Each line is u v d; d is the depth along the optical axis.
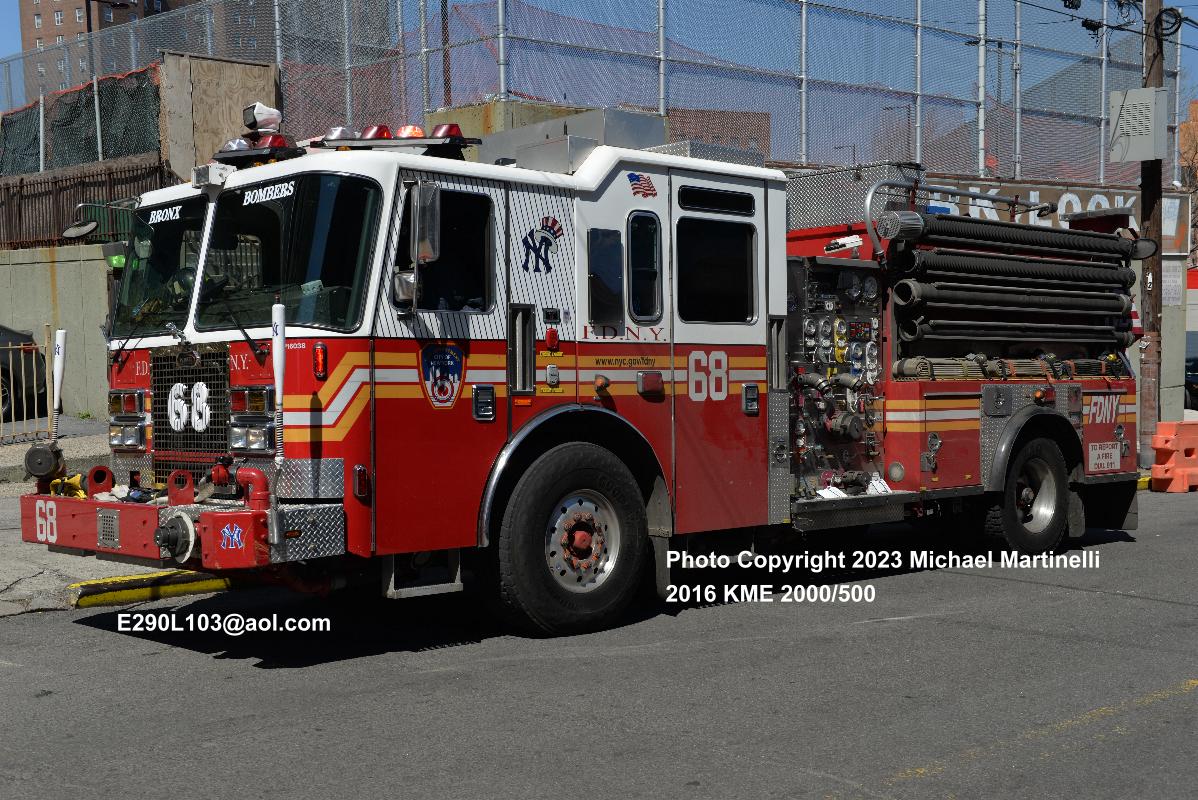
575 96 15.53
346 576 6.66
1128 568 9.72
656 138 8.28
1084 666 6.51
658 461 7.62
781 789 4.61
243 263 6.76
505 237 6.97
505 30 14.80
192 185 7.12
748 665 6.51
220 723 5.46
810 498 8.55
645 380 7.56
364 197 6.45
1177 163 23.34
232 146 6.96
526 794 4.55
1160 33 17.06
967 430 9.44
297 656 6.77
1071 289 10.34
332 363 6.27
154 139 17.36
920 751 5.07
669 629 7.44
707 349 7.93
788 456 8.36
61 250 17.44
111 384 7.50
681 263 7.83
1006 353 10.08
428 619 7.82
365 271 6.39
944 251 9.16
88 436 15.46
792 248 9.73
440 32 15.37
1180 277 22.17
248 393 6.46
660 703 5.77
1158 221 16.78
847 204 9.30
